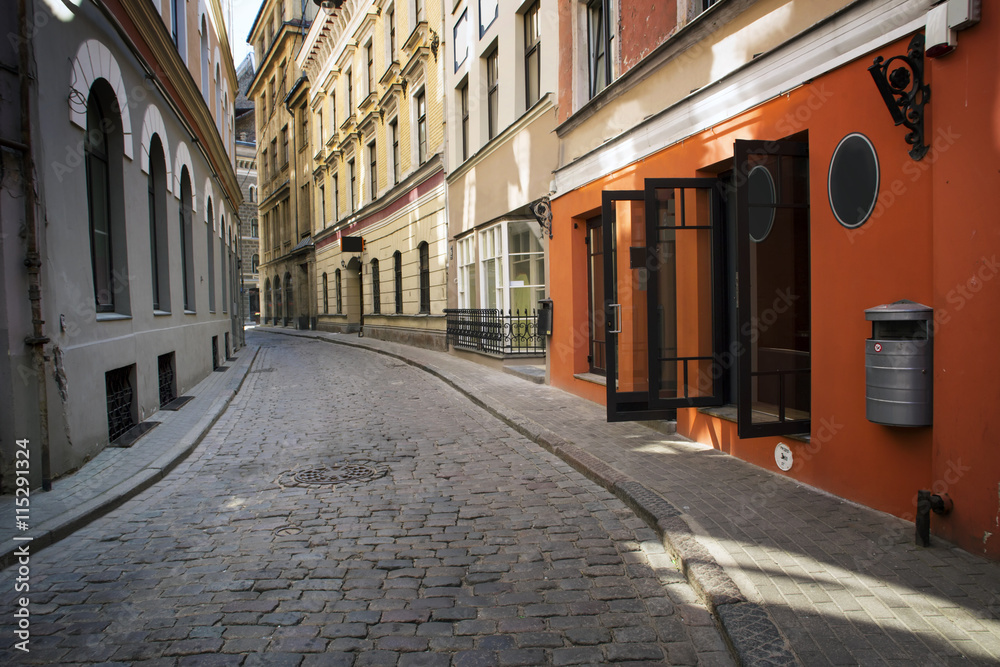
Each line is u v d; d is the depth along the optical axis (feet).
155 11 27.02
